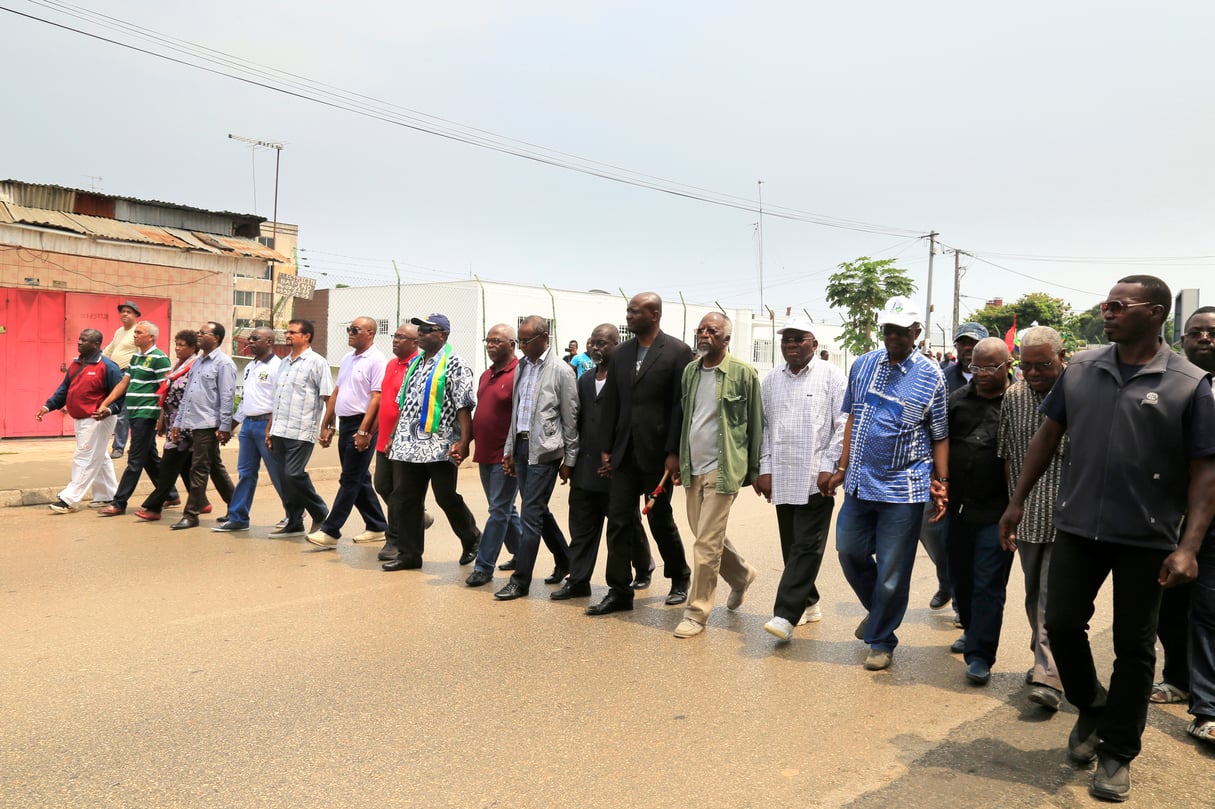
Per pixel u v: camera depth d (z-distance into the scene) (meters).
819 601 6.78
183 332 9.36
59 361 14.65
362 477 8.15
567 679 4.84
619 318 28.25
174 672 4.82
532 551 6.54
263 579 6.87
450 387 7.17
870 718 4.42
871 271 28.23
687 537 9.13
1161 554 3.59
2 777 3.59
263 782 3.57
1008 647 5.74
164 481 9.09
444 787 3.56
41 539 8.14
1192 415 3.52
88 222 14.74
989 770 3.86
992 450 5.05
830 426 5.63
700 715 4.38
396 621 5.85
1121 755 3.66
